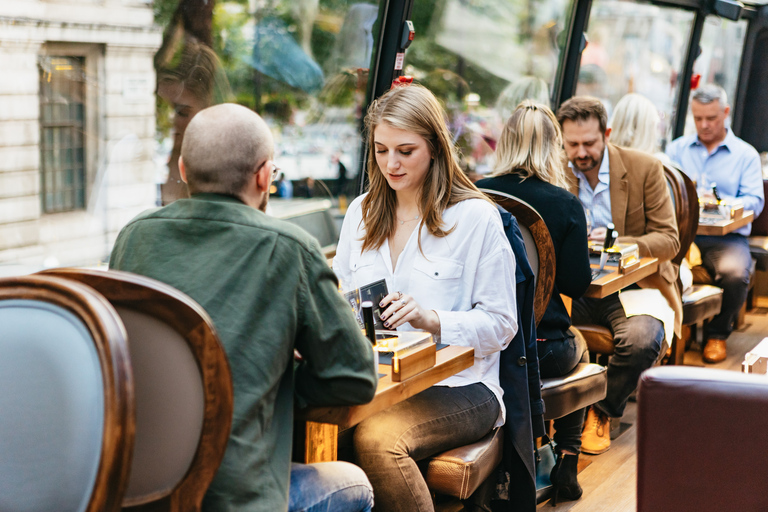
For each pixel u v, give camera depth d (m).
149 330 1.17
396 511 1.84
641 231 3.49
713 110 4.95
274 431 1.38
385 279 1.99
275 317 1.35
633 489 2.82
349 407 1.50
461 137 4.08
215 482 1.26
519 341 2.14
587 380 2.62
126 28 2.44
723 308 4.41
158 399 1.19
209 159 1.42
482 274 2.06
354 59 3.33
